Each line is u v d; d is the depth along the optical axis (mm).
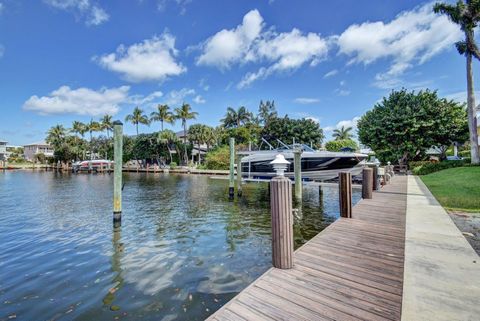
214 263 4727
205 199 12992
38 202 12469
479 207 6918
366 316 2088
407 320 2014
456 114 22891
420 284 2617
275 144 44438
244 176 15000
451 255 3436
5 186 20547
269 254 5168
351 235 4387
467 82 17203
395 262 3215
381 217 5711
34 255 5270
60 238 6484
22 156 76500
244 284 3867
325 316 2104
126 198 13633
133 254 5273
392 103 25344
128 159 52594
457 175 14227
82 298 3500
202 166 41188
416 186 11969
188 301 3383
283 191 3061
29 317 3066
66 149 52875
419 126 22406
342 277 2809
